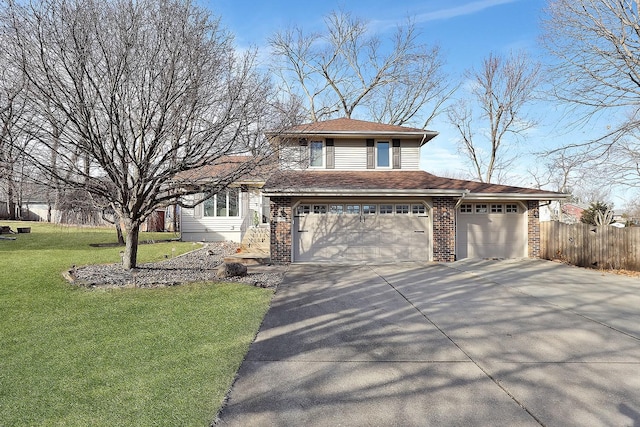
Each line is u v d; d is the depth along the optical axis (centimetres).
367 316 658
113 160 817
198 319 615
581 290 873
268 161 903
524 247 1447
